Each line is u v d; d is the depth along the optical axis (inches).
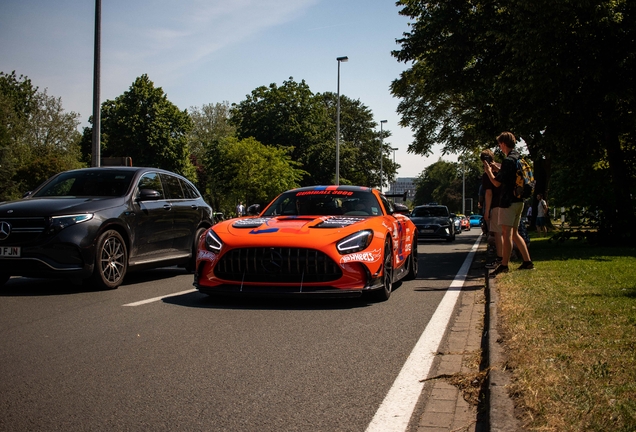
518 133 587.8
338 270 253.4
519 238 363.9
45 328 210.4
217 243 264.5
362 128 2807.6
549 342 168.4
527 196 349.7
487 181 411.8
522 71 546.0
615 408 113.3
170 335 199.9
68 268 291.7
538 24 529.0
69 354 173.9
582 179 744.3
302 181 2402.8
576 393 123.0
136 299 277.7
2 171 2278.5
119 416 123.7
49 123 2677.2
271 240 256.1
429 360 169.5
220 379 150.4
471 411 127.2
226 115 3107.8
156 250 354.3
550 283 297.1
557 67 534.0
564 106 558.9
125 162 609.0
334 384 146.8
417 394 138.9
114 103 2262.6
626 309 218.1
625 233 601.0
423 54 786.2
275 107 2349.9
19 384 145.3
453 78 742.5
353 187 334.0
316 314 240.8
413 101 1364.4
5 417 122.6
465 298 289.9
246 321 224.8
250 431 115.9
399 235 324.2
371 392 140.6
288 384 146.5
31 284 334.3
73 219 295.9
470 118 1182.9
